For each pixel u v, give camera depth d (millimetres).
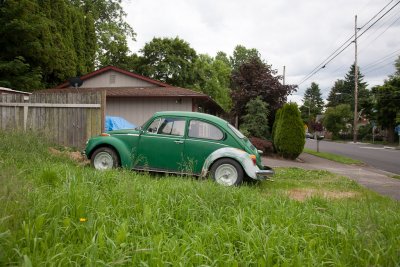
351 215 4395
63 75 24500
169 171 7562
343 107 62531
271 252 2895
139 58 37281
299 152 16359
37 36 21516
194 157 7449
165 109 17375
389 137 49906
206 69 43656
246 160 7270
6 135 7684
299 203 5262
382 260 2977
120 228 3240
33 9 21156
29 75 20594
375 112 52625
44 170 5246
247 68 21062
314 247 3357
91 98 10617
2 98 10945
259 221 3889
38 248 2779
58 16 25078
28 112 10875
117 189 4820
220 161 7332
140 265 2578
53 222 3184
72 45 26516
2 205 3066
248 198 5008
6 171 3990
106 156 7887
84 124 10672
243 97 19938
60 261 2475
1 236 2535
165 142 7590
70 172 5602
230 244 3041
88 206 3750
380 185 9445
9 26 19547
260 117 19188
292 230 3756
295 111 16328
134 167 7652
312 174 10523
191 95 16672
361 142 51188
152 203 4184
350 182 9117
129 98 17578
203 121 7629
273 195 5551
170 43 37625
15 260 2535
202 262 2764
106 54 36406
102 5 37031
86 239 3037
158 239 3057
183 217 3977
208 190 4883
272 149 17109
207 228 3471
